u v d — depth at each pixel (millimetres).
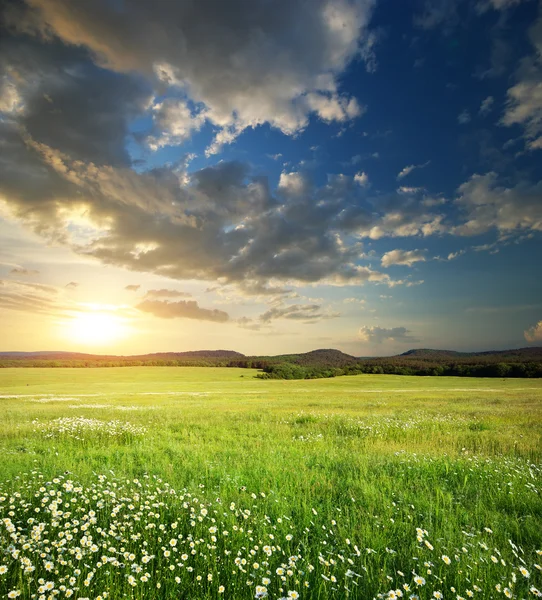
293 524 5555
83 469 8547
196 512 5785
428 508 6289
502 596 3730
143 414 21828
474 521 5816
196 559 4289
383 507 6316
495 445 12539
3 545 4258
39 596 3424
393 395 44594
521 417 20578
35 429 15023
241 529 4875
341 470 9031
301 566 4219
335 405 29781
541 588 3902
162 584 3918
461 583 3883
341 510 6137
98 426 15805
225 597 3738
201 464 9375
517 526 5406
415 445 12586
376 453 11203
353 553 4414
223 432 15234
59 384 74688
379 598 3531
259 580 3918
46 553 4094
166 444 12422
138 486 7309
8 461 9203
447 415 21812
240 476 8047
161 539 4906
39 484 6883
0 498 5484
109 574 3871
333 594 3666
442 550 4617
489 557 4387
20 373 101562
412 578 4059
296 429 16312
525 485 7535
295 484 7633
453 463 9477
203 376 108062
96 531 4926
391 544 4957
